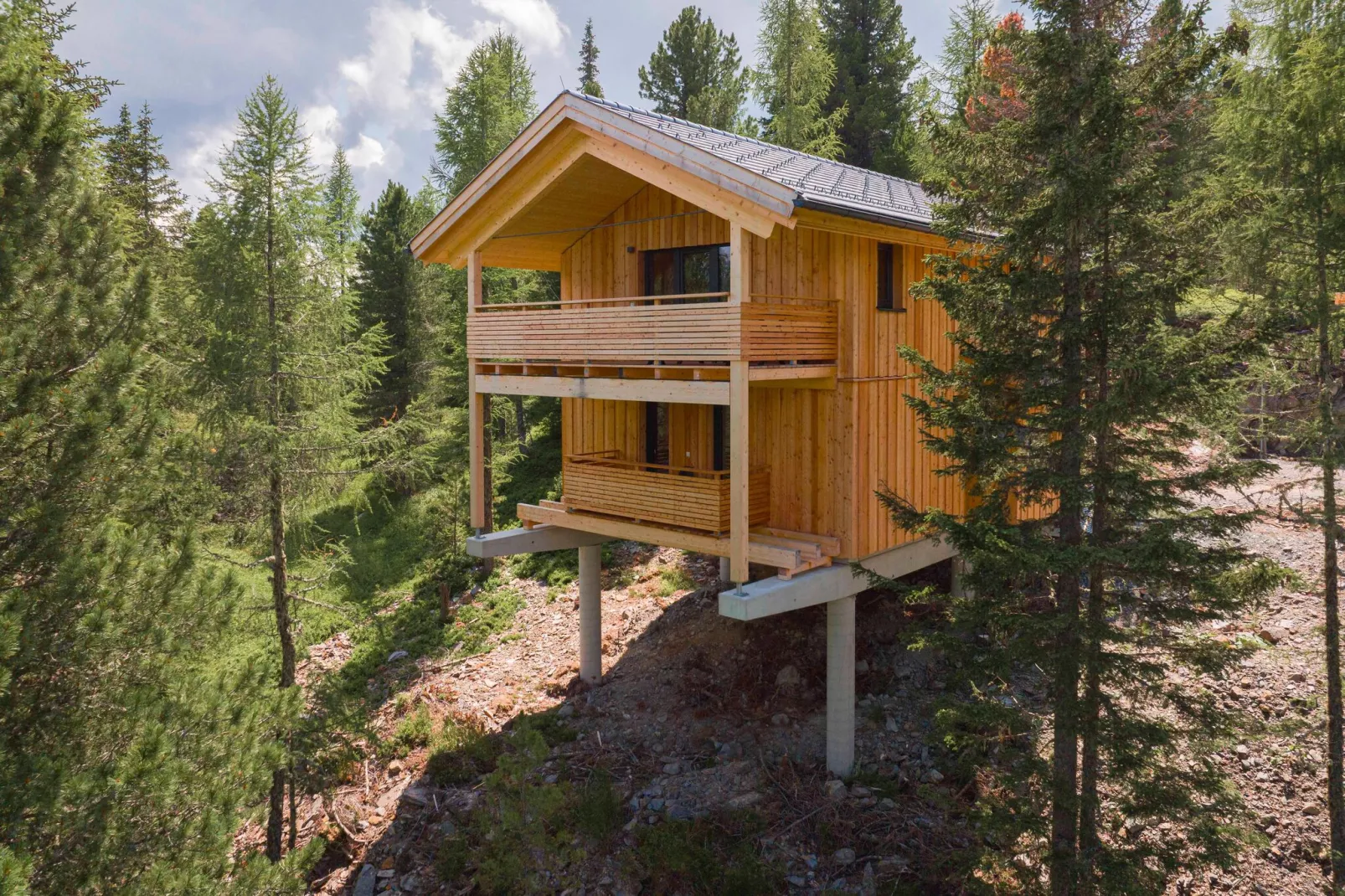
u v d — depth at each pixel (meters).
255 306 13.59
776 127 28.80
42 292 8.52
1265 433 12.17
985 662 8.88
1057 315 9.02
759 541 13.11
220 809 8.29
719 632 16.81
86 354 8.89
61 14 18.95
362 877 12.05
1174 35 8.48
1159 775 8.71
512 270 27.45
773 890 10.77
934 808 12.00
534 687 16.97
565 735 14.73
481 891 11.41
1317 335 11.37
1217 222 8.59
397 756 15.14
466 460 24.16
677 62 34.59
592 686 16.53
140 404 9.11
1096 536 8.88
